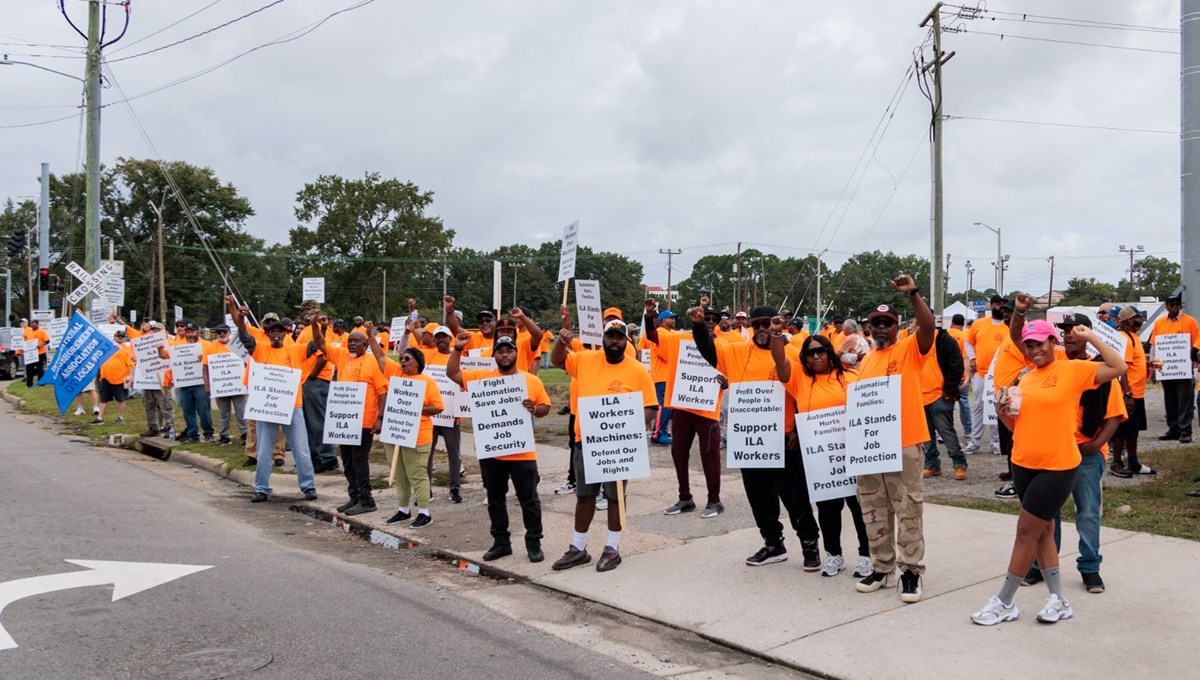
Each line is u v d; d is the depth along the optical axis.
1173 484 9.13
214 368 14.27
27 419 19.30
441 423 10.30
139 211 72.75
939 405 10.29
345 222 81.12
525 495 7.81
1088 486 6.22
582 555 7.63
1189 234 12.68
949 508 8.93
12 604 6.34
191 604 6.43
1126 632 5.51
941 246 25.78
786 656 5.50
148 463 13.83
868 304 97.44
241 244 75.12
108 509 9.71
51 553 7.71
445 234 84.81
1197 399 11.27
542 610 6.62
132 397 23.05
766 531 7.40
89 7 21.31
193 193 73.06
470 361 10.20
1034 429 5.60
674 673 5.35
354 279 81.94
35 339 26.27
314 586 7.04
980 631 5.67
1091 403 6.05
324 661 5.36
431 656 5.52
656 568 7.46
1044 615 5.72
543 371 33.38
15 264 80.75
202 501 10.70
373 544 8.81
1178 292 12.76
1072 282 101.62
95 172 21.66
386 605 6.59
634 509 9.66
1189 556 6.95
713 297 112.31
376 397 9.99
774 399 7.09
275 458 13.09
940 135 25.89
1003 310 11.84
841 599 6.49
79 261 73.50
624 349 7.60
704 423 9.09
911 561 6.28
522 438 7.73
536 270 107.88
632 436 7.41
